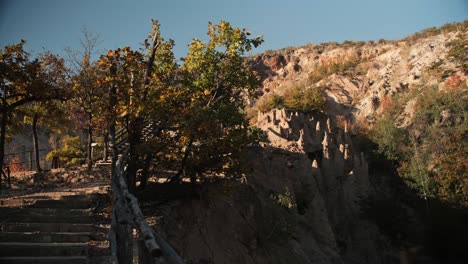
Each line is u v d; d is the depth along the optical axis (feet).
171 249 20.07
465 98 210.79
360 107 250.57
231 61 62.18
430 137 196.54
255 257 66.44
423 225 149.69
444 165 174.70
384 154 193.57
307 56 345.51
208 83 61.87
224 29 61.46
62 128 86.58
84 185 57.21
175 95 54.80
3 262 31.91
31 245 33.76
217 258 56.49
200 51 61.72
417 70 261.85
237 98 65.77
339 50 334.65
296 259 77.87
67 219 40.24
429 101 216.95
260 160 94.89
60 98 61.11
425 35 309.63
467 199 160.66
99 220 40.65
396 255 133.28
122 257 25.96
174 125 56.90
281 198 89.71
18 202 45.21
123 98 53.26
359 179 151.02
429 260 137.59
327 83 282.97
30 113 78.38
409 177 178.40
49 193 50.16
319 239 102.01
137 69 53.88
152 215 51.65
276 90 308.40
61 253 33.91
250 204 72.08
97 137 92.22
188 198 59.11
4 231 36.94
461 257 137.39
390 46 315.37
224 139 57.31
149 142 52.65
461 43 258.78
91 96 67.56
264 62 355.97
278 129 126.72
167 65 61.21
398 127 214.07
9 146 137.08
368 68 288.92
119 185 32.68
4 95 56.49
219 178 60.85
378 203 142.82
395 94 250.57
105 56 53.57
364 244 131.34
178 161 59.26
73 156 104.53
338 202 133.28
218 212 63.21
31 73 57.31
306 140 134.31
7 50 55.83
